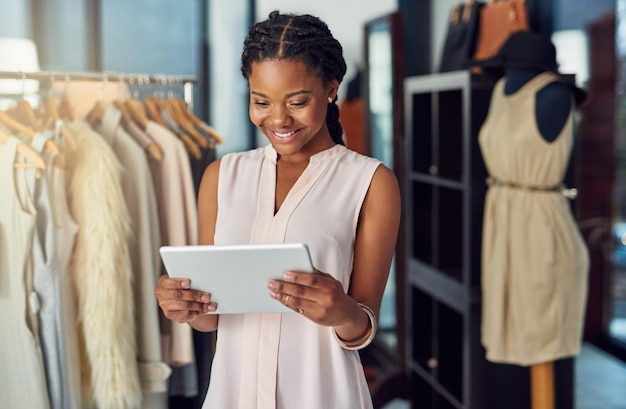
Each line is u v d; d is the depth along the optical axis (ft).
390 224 5.30
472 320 10.18
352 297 5.25
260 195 5.31
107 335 7.32
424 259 12.51
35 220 6.87
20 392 6.95
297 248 4.48
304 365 5.20
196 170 8.54
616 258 11.92
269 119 4.99
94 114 8.02
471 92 10.03
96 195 7.28
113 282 7.32
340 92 16.96
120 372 7.39
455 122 11.85
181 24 16.96
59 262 7.11
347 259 5.22
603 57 11.80
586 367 12.32
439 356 12.05
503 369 10.25
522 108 9.14
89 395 7.54
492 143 9.46
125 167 7.71
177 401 8.80
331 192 5.24
